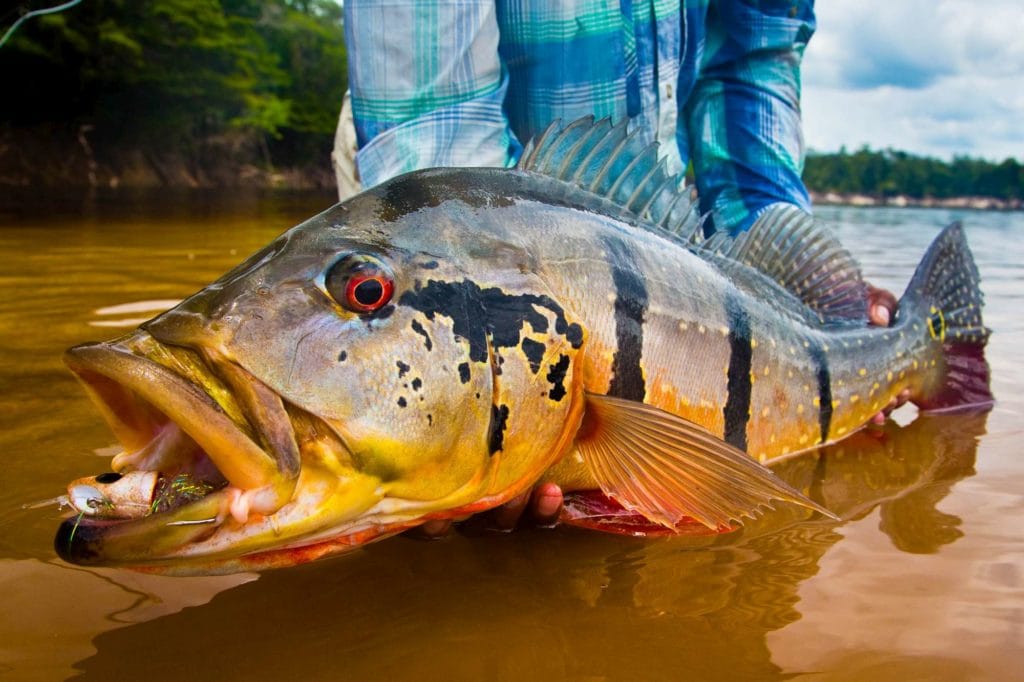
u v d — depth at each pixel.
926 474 0.64
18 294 1.31
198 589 0.44
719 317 0.59
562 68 0.81
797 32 0.92
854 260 0.76
